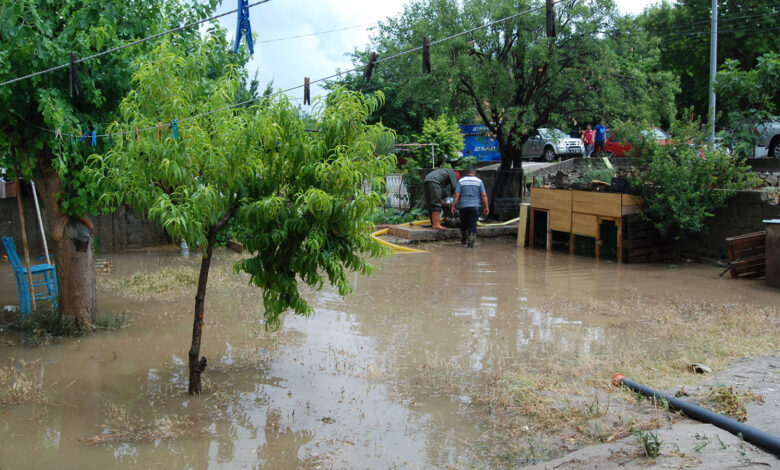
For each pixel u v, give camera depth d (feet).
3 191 63.05
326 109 19.04
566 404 18.08
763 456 13.30
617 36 54.80
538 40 52.47
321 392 19.79
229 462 15.35
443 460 15.26
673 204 39.32
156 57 19.22
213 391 19.93
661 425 16.10
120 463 15.33
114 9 25.16
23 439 16.62
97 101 25.11
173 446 16.21
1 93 22.99
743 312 28.12
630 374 20.22
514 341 24.84
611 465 13.73
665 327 26.03
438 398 19.15
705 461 13.20
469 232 49.49
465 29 54.24
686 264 41.39
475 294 33.35
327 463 15.21
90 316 26.99
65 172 23.67
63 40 24.54
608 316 28.40
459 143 80.28
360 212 18.60
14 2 22.67
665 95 56.85
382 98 19.38
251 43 17.33
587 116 57.11
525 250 48.49
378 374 21.25
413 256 45.96
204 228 18.74
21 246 47.01
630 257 41.73
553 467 14.05
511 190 60.03
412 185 65.00
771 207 37.47
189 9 28.43
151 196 18.76
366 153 19.20
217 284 35.68
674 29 87.10
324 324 27.76
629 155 42.55
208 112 19.16
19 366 22.41
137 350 24.23
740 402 16.83
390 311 29.96
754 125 45.39
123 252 47.67
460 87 57.72
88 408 18.71
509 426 17.03
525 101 57.77
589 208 44.29
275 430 17.11
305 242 18.35
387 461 15.28
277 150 18.95
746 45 80.33
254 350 24.03
